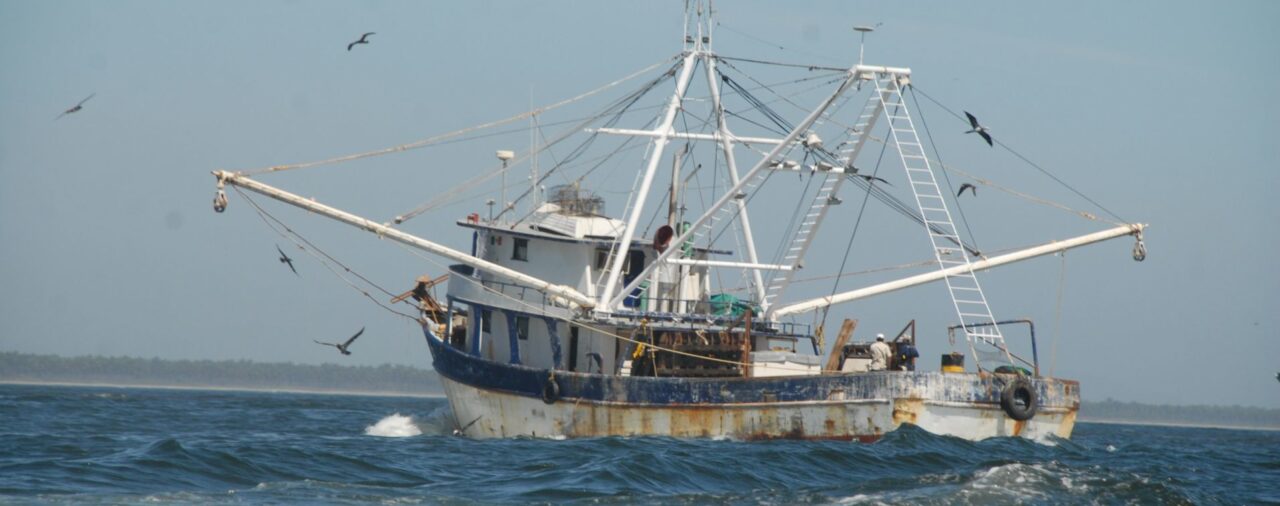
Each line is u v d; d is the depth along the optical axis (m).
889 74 149.50
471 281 175.50
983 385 143.25
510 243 177.12
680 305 175.38
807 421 146.38
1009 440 144.75
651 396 156.00
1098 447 189.00
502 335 178.75
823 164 157.62
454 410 180.38
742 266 165.88
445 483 115.75
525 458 135.12
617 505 103.81
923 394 141.38
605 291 163.50
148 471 115.62
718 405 151.75
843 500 105.50
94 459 123.19
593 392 160.38
